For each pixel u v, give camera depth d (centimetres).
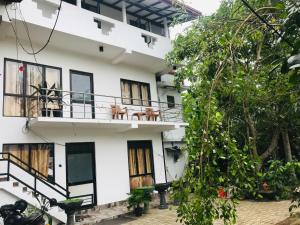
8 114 981
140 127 1319
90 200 1131
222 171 325
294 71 282
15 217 667
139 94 1427
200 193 295
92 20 1158
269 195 1077
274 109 1050
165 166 1464
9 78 1005
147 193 1003
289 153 1230
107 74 1303
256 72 521
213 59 405
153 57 1357
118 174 1244
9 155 866
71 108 1152
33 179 944
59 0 1064
